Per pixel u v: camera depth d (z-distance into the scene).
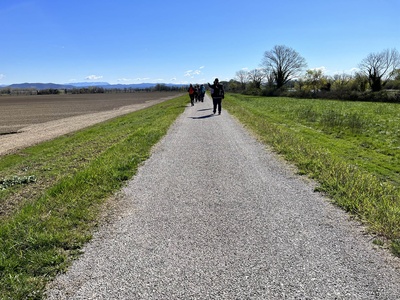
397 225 3.72
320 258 3.21
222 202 4.89
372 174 6.17
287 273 2.97
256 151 8.44
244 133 11.41
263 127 12.20
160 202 4.96
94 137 15.00
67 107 50.12
